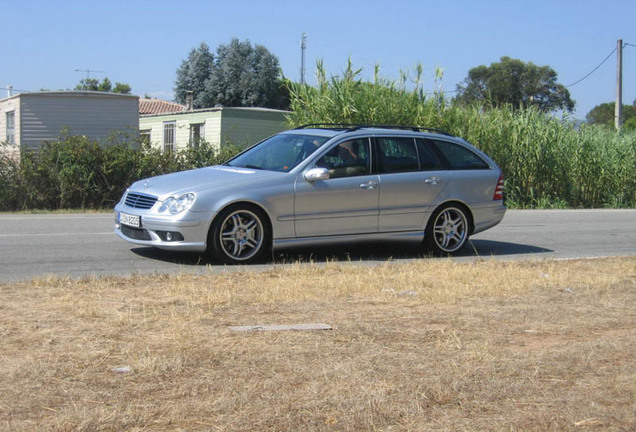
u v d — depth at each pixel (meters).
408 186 9.77
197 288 6.92
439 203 10.04
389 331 5.39
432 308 6.29
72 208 17.59
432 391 4.10
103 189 17.91
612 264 9.28
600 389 4.23
